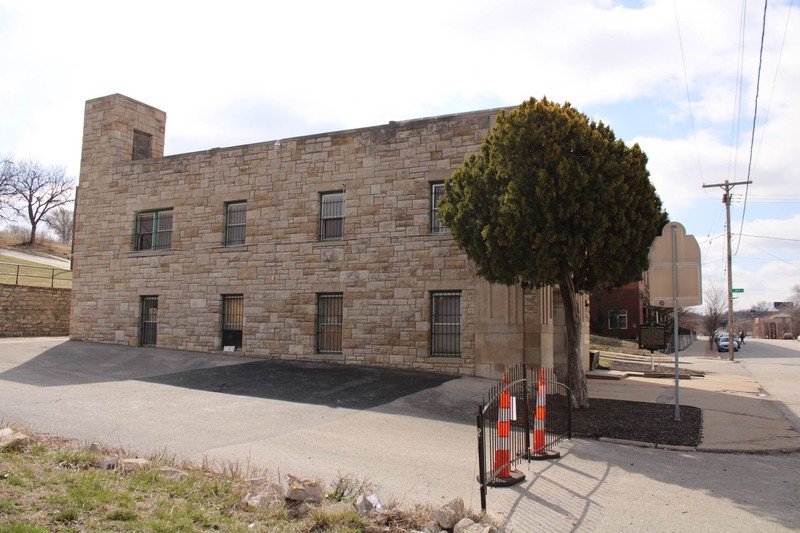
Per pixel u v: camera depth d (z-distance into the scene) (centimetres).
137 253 2170
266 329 1917
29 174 6119
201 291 2039
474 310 1653
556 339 1944
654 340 2269
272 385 1460
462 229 1306
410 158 1769
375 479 774
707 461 922
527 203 1194
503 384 848
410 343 1716
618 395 1555
